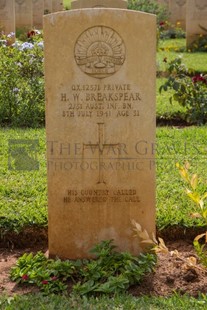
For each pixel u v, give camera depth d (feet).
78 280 16.06
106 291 15.29
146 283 15.90
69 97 16.40
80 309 14.39
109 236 16.92
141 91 16.49
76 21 16.12
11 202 20.16
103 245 16.70
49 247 16.99
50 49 16.24
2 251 18.33
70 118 16.48
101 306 14.47
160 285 15.85
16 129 30.63
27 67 33.01
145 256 16.42
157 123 32.94
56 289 15.60
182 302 14.65
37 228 18.72
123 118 16.55
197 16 57.82
